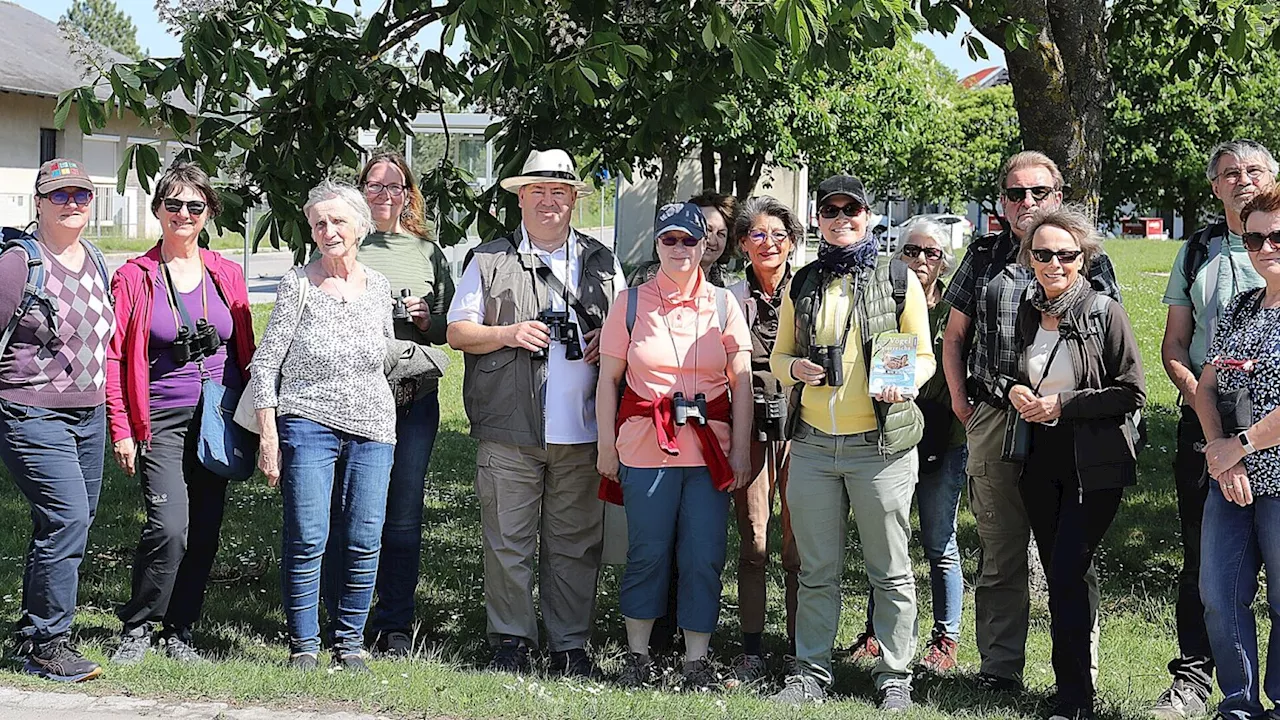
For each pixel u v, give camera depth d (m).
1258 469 4.07
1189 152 39.22
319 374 4.82
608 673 5.25
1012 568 5.05
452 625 6.03
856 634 6.10
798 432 4.87
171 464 4.96
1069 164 6.26
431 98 6.86
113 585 6.50
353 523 4.95
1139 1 7.94
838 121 22.64
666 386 4.95
